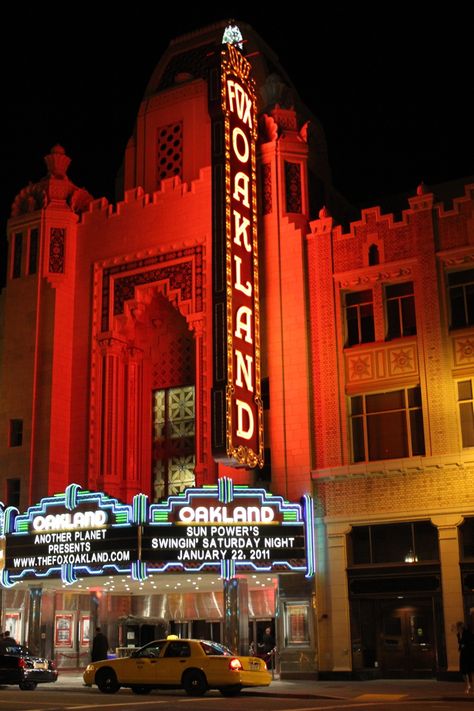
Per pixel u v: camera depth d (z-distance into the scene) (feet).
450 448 96.32
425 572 95.55
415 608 97.55
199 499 99.55
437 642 93.25
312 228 111.04
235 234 106.63
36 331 122.93
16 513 108.37
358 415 103.81
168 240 119.03
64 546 102.68
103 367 120.26
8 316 126.11
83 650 115.65
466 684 78.74
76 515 102.83
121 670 79.20
